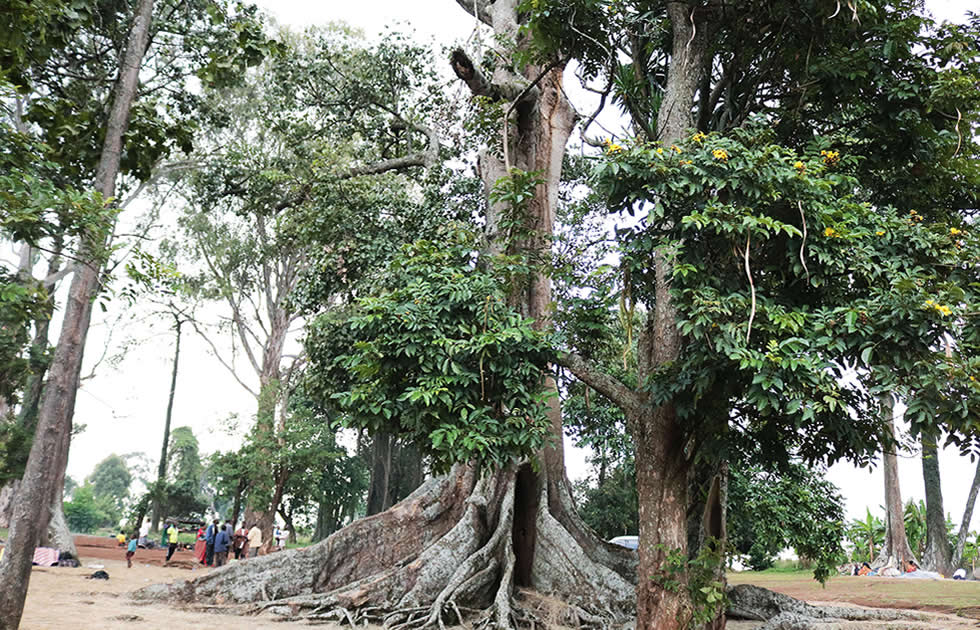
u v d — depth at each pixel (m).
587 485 30.34
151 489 39.84
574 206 16.06
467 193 18.41
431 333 7.39
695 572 7.62
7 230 6.16
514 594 12.62
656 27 9.70
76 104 8.98
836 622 12.07
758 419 8.11
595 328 8.50
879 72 8.34
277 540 32.16
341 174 17.86
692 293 7.02
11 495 35.19
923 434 6.46
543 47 10.16
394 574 12.42
